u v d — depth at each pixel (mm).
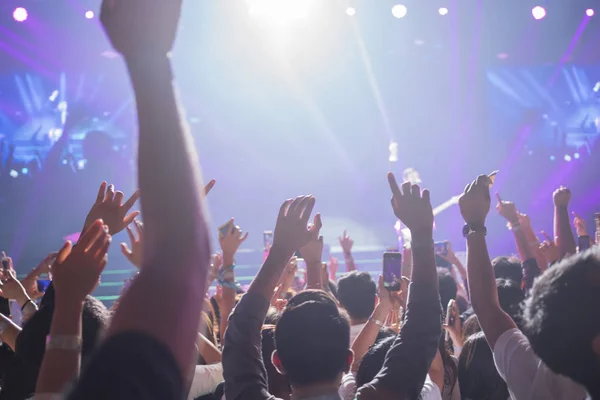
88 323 1726
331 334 1889
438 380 2844
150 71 746
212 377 2639
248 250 12891
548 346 1302
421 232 1894
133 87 752
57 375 1133
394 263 2918
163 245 749
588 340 1252
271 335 2621
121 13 727
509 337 1848
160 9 730
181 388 711
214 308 4023
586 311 1248
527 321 1372
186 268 747
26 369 1759
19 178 13672
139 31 730
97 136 13773
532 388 1746
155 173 755
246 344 1840
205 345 2834
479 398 2594
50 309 1812
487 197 2057
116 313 733
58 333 1156
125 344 698
